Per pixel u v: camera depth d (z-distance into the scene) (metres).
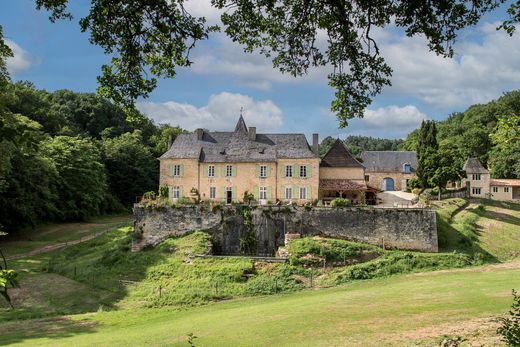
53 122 88.62
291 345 20.48
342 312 27.20
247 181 56.41
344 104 15.03
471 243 49.38
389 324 23.12
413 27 13.62
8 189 57.16
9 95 41.59
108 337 25.30
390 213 48.84
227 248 49.31
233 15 14.29
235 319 27.70
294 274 42.03
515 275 37.62
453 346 17.31
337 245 45.84
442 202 66.75
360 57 14.53
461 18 13.27
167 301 36.47
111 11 12.58
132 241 49.97
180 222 50.00
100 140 105.50
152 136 117.62
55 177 71.31
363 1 13.47
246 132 60.00
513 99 116.94
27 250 56.03
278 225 49.50
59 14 12.52
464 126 121.06
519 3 12.16
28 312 33.91
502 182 89.44
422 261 44.78
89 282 41.66
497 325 20.52
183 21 13.07
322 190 58.56
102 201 86.00
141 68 13.84
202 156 57.50
